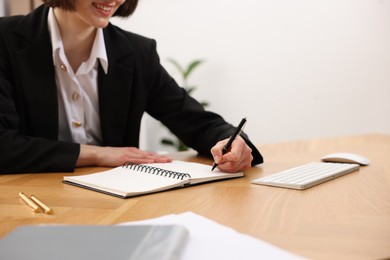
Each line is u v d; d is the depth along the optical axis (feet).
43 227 2.04
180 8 12.67
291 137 12.16
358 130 11.59
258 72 12.23
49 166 3.71
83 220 2.39
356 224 2.38
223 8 12.34
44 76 4.33
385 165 4.31
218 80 12.62
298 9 11.73
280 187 3.26
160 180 3.23
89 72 4.57
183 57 12.84
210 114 4.83
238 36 12.30
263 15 12.03
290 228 2.30
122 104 4.71
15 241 1.88
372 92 11.37
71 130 4.65
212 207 2.68
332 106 11.74
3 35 4.33
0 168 3.66
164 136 13.35
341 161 4.35
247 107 12.42
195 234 2.01
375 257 1.90
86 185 3.16
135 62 4.81
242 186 3.28
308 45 11.75
